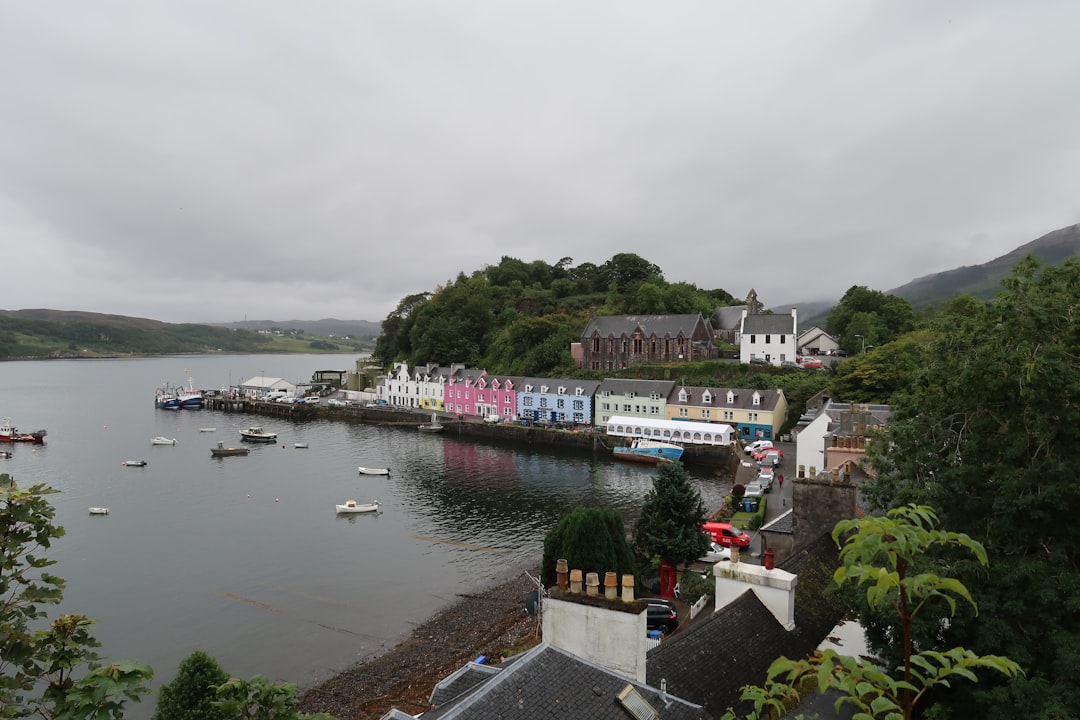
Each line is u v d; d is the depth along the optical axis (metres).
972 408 18.66
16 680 7.32
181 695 21.77
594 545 36.84
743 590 20.89
